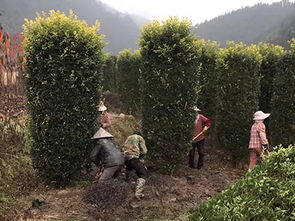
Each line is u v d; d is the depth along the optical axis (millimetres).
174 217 5996
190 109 8164
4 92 8906
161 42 8016
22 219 5629
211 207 2523
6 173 7035
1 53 8914
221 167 9891
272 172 2783
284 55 9898
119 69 17234
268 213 2361
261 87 11773
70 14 7180
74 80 6785
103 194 5918
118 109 17750
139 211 6012
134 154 7008
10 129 8352
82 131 7031
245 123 9836
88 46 6926
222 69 10070
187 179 8141
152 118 8133
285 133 9812
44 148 6891
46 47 6668
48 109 6801
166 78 7957
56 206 6129
